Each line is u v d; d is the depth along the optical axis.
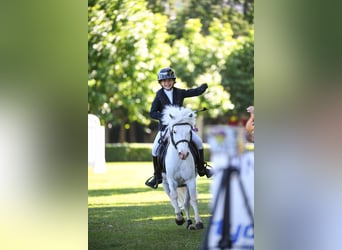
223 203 14.35
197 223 13.34
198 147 13.21
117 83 30.27
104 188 20.88
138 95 30.48
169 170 12.90
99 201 17.88
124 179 23.55
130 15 29.42
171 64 32.03
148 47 30.44
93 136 26.06
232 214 13.77
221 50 32.16
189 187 13.02
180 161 12.79
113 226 14.24
